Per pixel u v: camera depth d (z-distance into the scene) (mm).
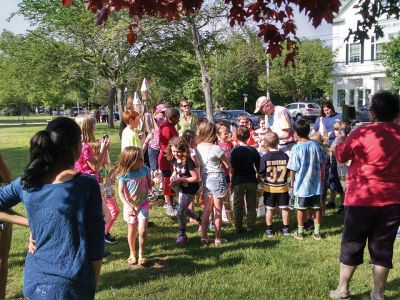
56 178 2410
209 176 5887
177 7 3316
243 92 46719
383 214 3787
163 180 7492
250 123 8359
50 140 2389
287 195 6289
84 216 2361
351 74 40469
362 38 4121
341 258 4082
